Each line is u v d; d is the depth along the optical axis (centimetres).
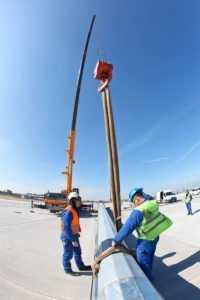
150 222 352
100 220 743
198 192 4084
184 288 401
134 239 818
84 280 453
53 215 1858
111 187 454
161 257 589
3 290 402
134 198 383
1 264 538
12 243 752
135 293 180
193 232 834
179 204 2367
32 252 656
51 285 429
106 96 478
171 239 771
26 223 1273
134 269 236
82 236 952
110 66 481
